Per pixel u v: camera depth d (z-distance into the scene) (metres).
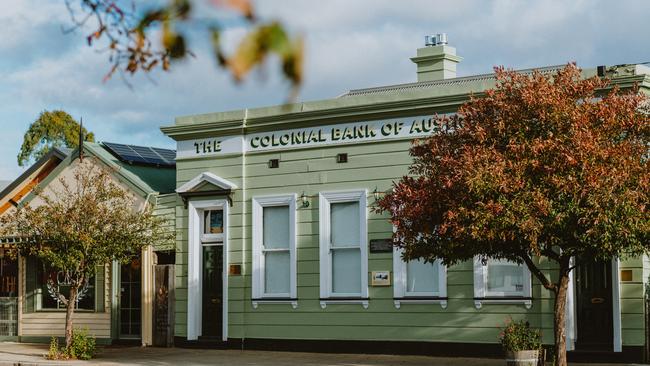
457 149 15.59
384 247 21.25
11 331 27.28
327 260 22.06
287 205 22.92
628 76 18.67
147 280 24.81
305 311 22.33
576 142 14.15
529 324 18.67
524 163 14.35
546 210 13.99
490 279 19.89
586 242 14.09
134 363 20.59
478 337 19.94
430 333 20.55
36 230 22.50
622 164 14.16
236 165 23.75
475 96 20.39
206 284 24.16
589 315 18.77
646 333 18.27
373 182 21.61
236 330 23.30
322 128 22.45
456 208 14.71
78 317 25.95
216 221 24.22
